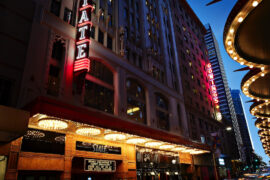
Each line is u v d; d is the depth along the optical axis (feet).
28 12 51.96
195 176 104.78
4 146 38.27
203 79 179.73
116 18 86.22
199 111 141.38
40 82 48.85
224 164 164.25
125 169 65.51
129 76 81.51
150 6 122.83
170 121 99.96
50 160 45.65
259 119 90.43
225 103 383.24
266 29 34.32
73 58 59.16
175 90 115.03
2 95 42.42
